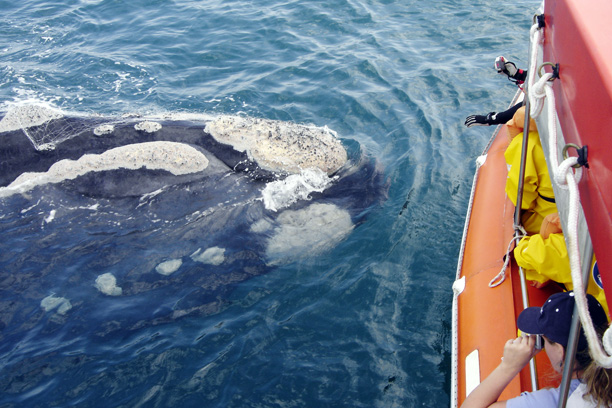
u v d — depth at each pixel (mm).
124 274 5641
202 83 9547
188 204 5914
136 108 8727
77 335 5262
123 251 5738
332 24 11148
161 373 4969
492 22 10812
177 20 11695
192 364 5031
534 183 4625
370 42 10430
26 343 5176
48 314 5383
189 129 6309
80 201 5949
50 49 10812
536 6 11242
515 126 4730
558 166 2670
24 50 10758
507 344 3203
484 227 5387
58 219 5887
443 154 7508
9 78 9680
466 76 9234
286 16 11539
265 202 5887
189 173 5984
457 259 5949
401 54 9984
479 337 4371
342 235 5988
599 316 2877
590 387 2785
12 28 11648
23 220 5871
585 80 2533
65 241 5797
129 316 5398
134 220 5875
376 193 6426
